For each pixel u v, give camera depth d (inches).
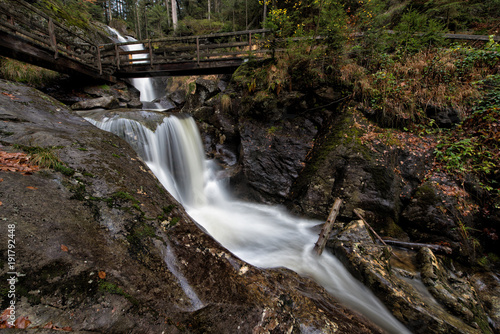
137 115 274.1
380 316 128.2
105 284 69.7
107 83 412.2
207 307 84.1
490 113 198.8
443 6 317.7
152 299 75.5
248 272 108.8
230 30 618.8
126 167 138.9
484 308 142.4
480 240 181.8
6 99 158.1
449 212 182.9
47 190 90.4
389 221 203.5
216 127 323.0
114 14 1346.0
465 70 230.7
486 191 186.2
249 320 85.7
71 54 320.2
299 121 274.1
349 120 239.3
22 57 251.9
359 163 218.8
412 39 252.4
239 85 306.2
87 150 133.0
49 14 403.5
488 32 293.7
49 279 62.2
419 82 236.2
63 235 75.8
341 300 134.2
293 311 101.0
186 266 96.7
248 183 275.6
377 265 142.2
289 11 334.6
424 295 132.8
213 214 239.6
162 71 387.9
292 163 262.5
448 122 217.8
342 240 169.3
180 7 1188.5
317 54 250.7
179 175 277.3
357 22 286.2
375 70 259.0
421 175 208.5
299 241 203.3
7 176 86.2
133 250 88.3
